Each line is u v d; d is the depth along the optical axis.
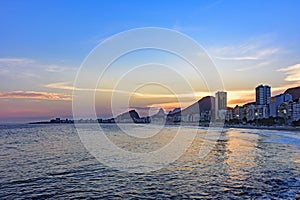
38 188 15.51
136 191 14.91
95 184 16.39
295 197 13.61
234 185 15.98
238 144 46.03
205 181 17.06
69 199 13.62
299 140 56.12
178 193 14.49
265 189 15.06
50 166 22.25
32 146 39.81
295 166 22.66
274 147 40.97
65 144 42.62
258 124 172.88
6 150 34.50
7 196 14.05
